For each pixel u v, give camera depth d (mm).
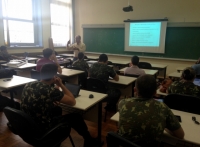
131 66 3400
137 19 6516
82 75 3639
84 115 2205
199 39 5570
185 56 5859
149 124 1094
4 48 4840
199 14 5535
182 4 5730
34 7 6180
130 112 1158
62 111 2150
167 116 1146
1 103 2629
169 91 2090
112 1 6918
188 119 1508
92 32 7465
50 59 3330
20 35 5859
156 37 6227
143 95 1185
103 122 2789
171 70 6188
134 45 6656
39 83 1489
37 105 1410
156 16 6195
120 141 1011
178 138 1216
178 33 5855
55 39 7023
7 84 2389
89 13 7473
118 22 6934
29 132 1357
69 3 7422
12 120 1400
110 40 7117
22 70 3961
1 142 2172
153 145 1129
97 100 1921
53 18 6812
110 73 2859
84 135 1941
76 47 5668
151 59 6449
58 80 1646
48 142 1437
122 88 3107
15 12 5605
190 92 1912
